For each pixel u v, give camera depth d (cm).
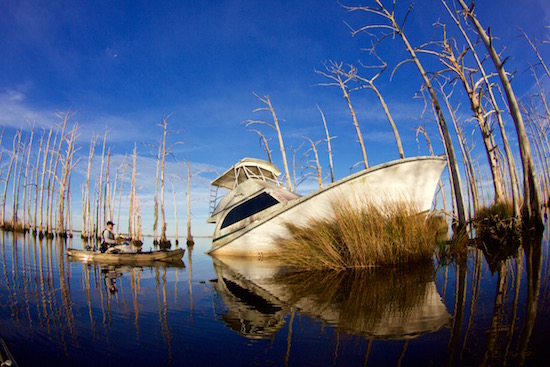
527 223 1077
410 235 760
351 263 761
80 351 293
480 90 1377
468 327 317
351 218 799
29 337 330
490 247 1006
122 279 717
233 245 1271
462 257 816
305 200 1074
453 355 256
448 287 499
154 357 278
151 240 3781
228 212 1392
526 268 621
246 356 276
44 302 488
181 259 1223
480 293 451
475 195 1658
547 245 926
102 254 1107
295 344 300
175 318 397
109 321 385
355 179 1059
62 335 336
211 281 681
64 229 3406
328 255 773
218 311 429
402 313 378
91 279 713
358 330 329
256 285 623
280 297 507
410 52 1311
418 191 1143
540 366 230
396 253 742
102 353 288
